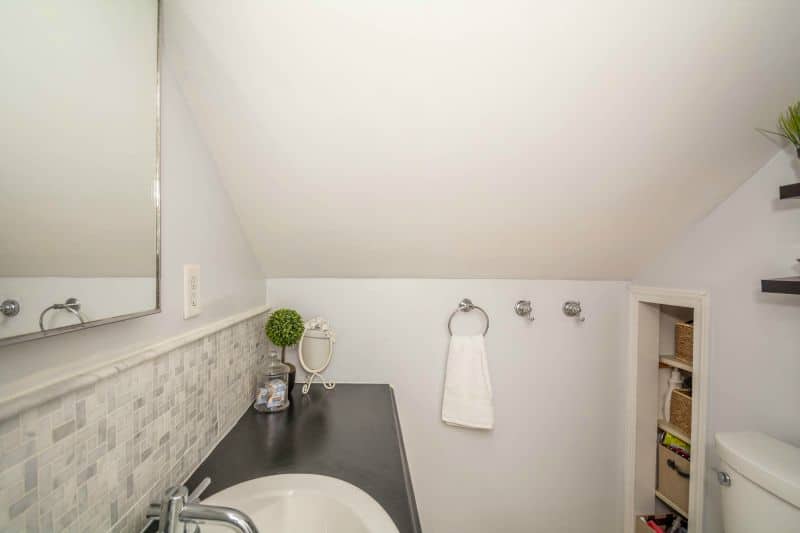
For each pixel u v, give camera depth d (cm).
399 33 87
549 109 105
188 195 92
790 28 90
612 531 184
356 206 132
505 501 178
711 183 132
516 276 175
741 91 103
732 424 137
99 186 59
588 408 183
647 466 182
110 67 62
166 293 81
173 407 82
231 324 115
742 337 133
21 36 46
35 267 47
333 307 169
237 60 89
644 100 104
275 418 125
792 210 119
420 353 173
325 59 91
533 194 132
